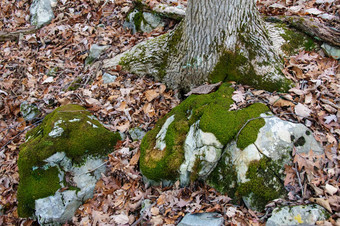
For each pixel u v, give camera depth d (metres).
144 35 2.07
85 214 1.42
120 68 1.85
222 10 1.44
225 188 1.27
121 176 1.46
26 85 2.06
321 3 1.83
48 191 1.41
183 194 1.30
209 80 1.59
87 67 2.04
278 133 1.25
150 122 1.61
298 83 1.48
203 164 1.29
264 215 1.16
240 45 1.52
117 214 1.35
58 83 2.01
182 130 1.37
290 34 1.69
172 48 1.69
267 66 1.52
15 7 2.58
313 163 1.19
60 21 2.37
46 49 2.25
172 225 1.20
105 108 1.70
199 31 1.51
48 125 1.54
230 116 1.30
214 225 1.13
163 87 1.73
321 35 1.62
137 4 2.12
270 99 1.39
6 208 1.55
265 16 1.83
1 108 1.99
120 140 1.56
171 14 2.02
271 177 1.21
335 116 1.32
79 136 1.50
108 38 2.10
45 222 1.39
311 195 1.16
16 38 2.38
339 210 1.09
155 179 1.37
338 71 1.53
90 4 2.38
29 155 1.44
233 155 1.26
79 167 1.48
